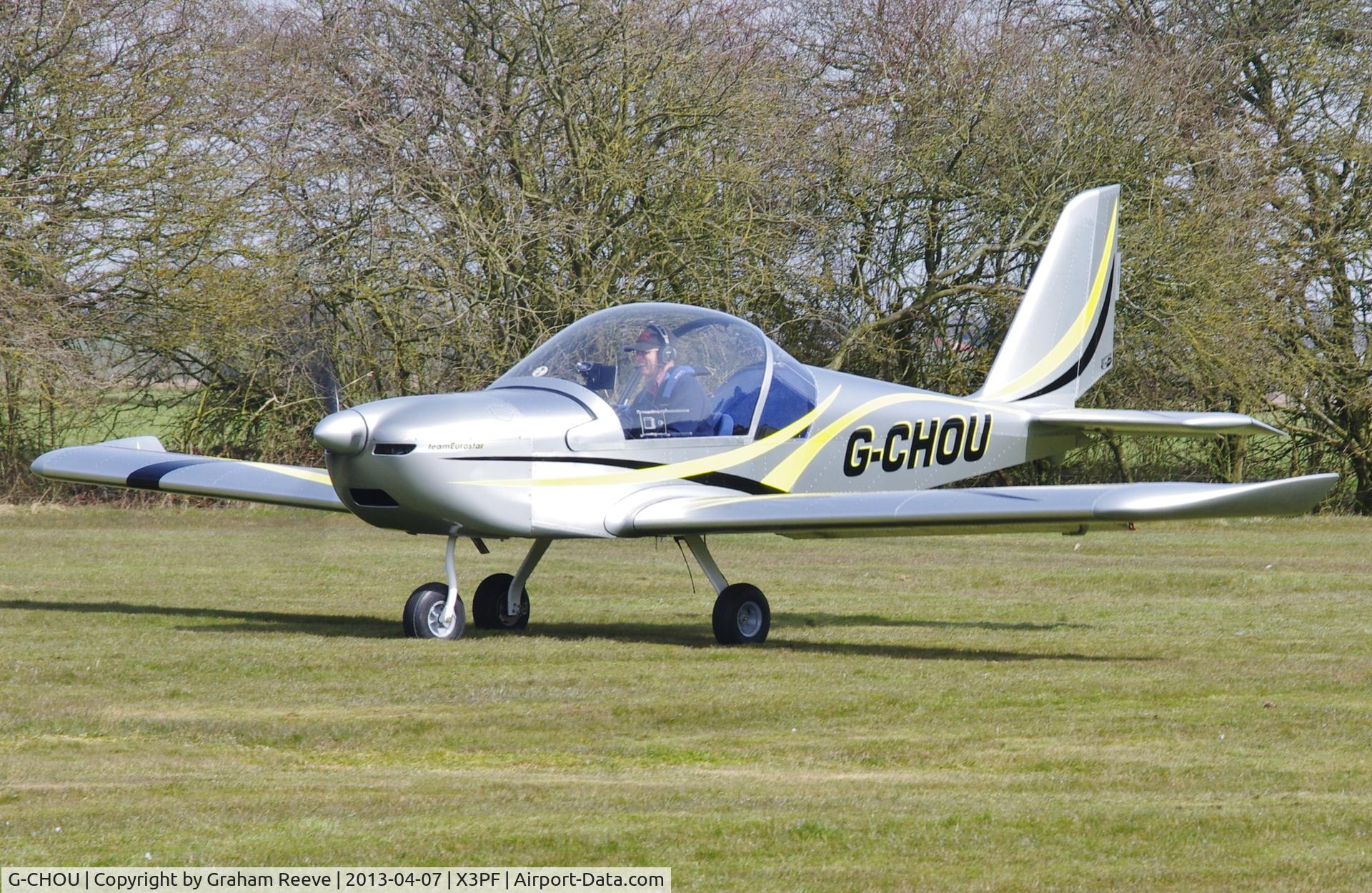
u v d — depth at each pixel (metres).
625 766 19.80
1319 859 15.62
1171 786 18.88
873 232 80.62
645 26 73.69
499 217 73.56
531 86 75.06
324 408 73.44
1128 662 29.53
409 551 54.38
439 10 74.62
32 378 67.88
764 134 75.69
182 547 53.72
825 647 31.62
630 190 74.06
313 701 24.00
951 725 22.80
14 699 23.83
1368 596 43.16
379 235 71.62
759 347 34.88
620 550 57.19
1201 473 85.69
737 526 30.31
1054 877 14.98
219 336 71.94
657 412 32.38
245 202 72.56
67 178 68.88
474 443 29.77
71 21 68.62
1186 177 83.12
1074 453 85.94
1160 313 79.12
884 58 80.62
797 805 17.59
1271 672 28.14
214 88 72.00
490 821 16.70
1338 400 84.50
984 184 80.69
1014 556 56.25
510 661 28.38
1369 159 79.00
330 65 74.50
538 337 71.62
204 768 19.33
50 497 72.19
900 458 38.25
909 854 15.71
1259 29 86.75
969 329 82.94
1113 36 91.25
